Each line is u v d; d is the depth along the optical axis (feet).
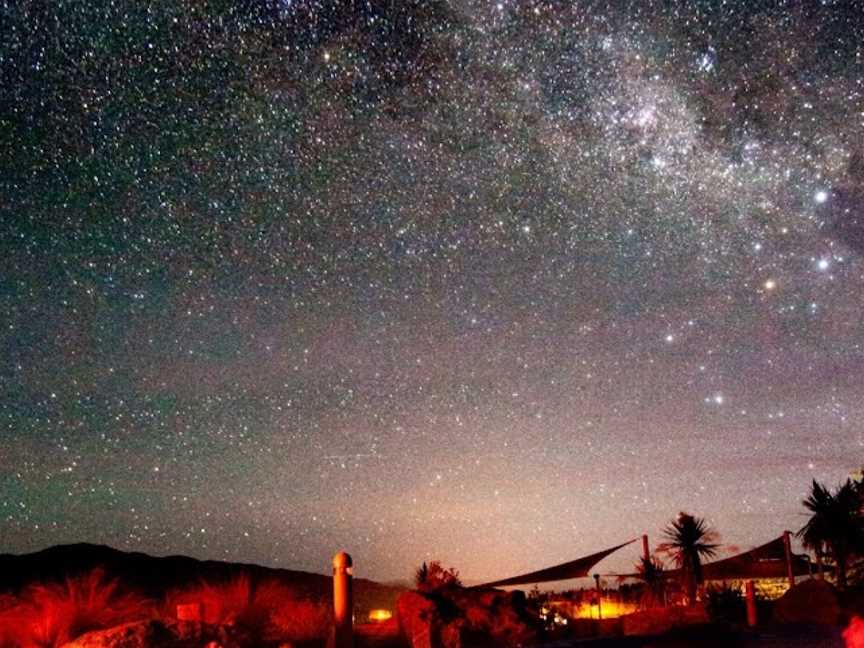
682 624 60.64
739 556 98.43
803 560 99.30
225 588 45.03
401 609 50.26
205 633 34.96
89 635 33.50
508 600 53.36
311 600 47.57
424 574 59.06
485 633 50.31
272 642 39.47
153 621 34.58
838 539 89.10
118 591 43.83
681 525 88.43
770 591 95.45
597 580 87.20
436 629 48.52
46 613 36.32
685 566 87.15
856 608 68.28
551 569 74.23
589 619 65.36
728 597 81.87
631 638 56.70
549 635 56.90
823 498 90.12
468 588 54.90
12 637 35.35
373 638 49.14
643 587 87.25
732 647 51.67
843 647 48.70
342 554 31.94
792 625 65.05
